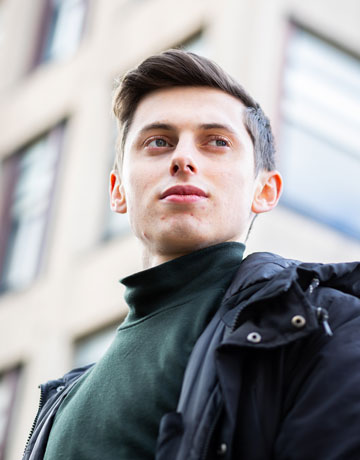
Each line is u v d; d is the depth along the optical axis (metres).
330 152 8.94
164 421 1.82
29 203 10.98
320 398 1.77
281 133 8.70
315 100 9.05
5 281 10.77
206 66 2.30
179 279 2.14
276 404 1.81
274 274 2.02
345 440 1.70
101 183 10.23
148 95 2.33
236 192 2.18
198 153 2.19
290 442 1.74
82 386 2.12
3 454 9.55
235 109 2.29
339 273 1.99
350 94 9.28
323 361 1.82
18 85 12.09
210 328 1.97
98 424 2.00
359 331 1.86
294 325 1.83
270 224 8.30
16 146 11.55
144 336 2.10
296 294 1.86
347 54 9.42
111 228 9.81
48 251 10.34
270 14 9.09
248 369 1.86
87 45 11.36
